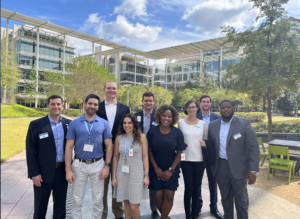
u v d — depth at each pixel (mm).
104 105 3340
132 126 2727
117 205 3133
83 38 46312
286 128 12086
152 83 73875
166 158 2768
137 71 67188
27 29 44781
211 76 54156
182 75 56812
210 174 3369
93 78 22828
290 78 8117
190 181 3043
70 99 27781
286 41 7988
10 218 3164
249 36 8539
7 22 35875
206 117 3980
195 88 44719
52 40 47812
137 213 2697
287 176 5617
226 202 2893
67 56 49594
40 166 2566
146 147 2746
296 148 5949
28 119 20578
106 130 2863
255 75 7871
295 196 4250
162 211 2771
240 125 2789
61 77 31641
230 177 2795
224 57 52062
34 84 36812
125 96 38375
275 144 6312
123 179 2746
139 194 2674
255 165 2617
